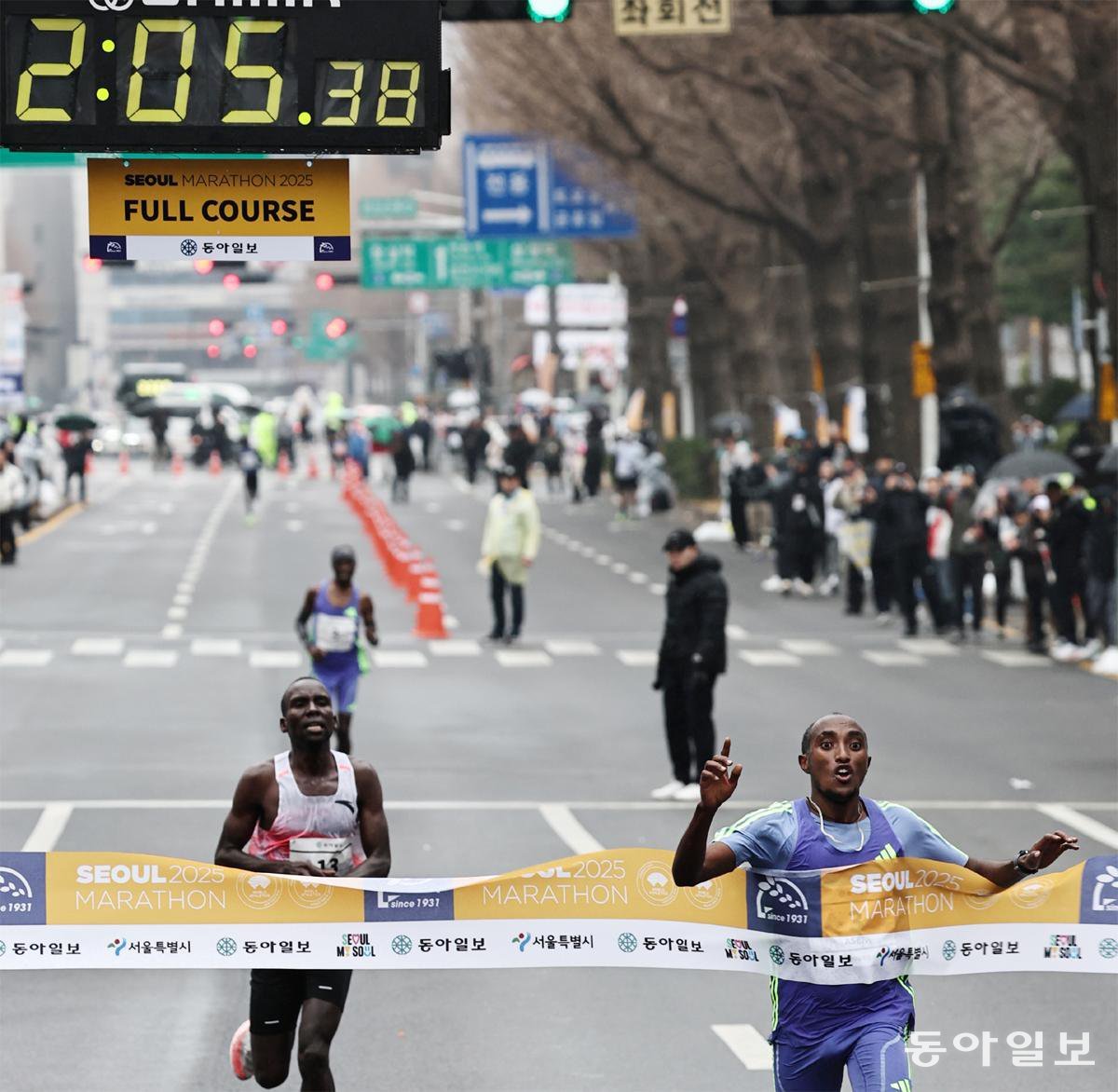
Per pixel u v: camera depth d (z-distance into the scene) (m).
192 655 78.12
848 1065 20.89
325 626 49.88
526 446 147.38
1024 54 78.94
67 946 23.03
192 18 30.75
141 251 31.19
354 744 58.62
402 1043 29.41
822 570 109.81
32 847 42.84
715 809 20.20
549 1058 28.55
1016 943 22.16
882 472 90.19
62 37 30.66
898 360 116.25
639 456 154.75
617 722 62.94
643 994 32.34
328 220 31.30
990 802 49.31
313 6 30.84
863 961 21.25
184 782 51.56
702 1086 27.16
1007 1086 27.30
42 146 30.75
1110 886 22.19
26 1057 28.61
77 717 62.97
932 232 104.19
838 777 20.97
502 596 82.75
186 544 130.12
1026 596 79.25
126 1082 27.36
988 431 99.19
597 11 120.12
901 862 21.38
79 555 121.62
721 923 22.34
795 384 173.88
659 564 119.56
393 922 23.08
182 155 31.20
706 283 177.75
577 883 22.95
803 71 104.94
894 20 100.12
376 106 31.03
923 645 82.12
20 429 141.25
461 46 153.38
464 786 51.47
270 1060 23.66
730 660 77.94
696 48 106.31
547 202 146.88
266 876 23.08
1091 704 66.44
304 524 147.62
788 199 140.12
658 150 131.25
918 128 103.69
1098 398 86.69
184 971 34.00
